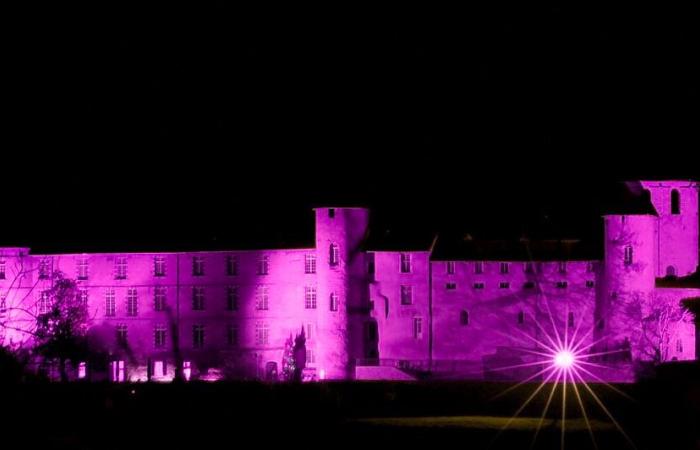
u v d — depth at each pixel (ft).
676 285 445.78
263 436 321.52
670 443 317.01
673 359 433.89
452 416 374.63
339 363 458.09
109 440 304.71
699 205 468.34
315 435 326.24
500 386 404.36
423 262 458.91
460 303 454.81
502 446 314.14
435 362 451.94
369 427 336.49
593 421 352.69
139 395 354.95
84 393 343.87
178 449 305.12
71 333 471.21
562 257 450.30
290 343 472.44
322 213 465.47
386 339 461.37
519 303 450.71
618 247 442.91
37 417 287.07
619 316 440.45
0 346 291.58
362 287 464.24
